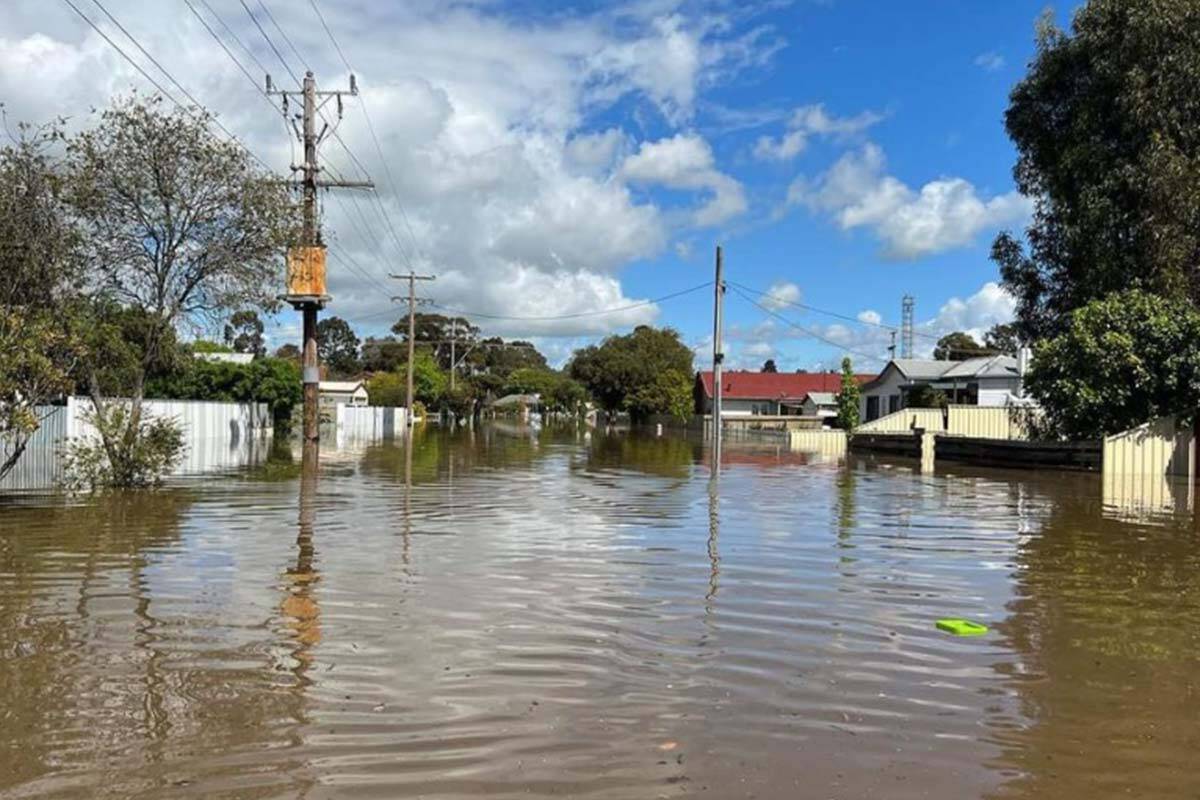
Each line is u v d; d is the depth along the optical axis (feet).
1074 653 21.09
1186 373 71.56
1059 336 81.41
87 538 36.70
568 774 14.19
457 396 287.07
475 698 17.61
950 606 25.67
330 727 16.05
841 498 54.60
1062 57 89.20
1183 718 16.97
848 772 14.39
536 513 46.01
